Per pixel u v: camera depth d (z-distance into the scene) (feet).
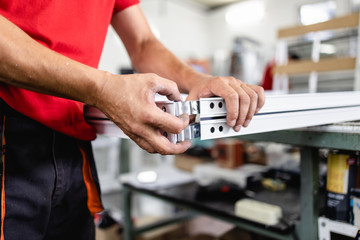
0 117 1.53
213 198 3.63
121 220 5.59
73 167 1.91
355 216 2.17
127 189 4.61
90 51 1.93
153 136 1.24
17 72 1.19
